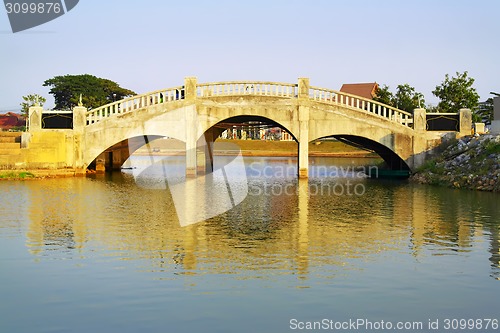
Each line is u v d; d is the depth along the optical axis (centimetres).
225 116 4403
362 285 1397
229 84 4391
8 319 1168
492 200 2964
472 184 3559
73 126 4484
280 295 1318
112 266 1548
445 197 3131
